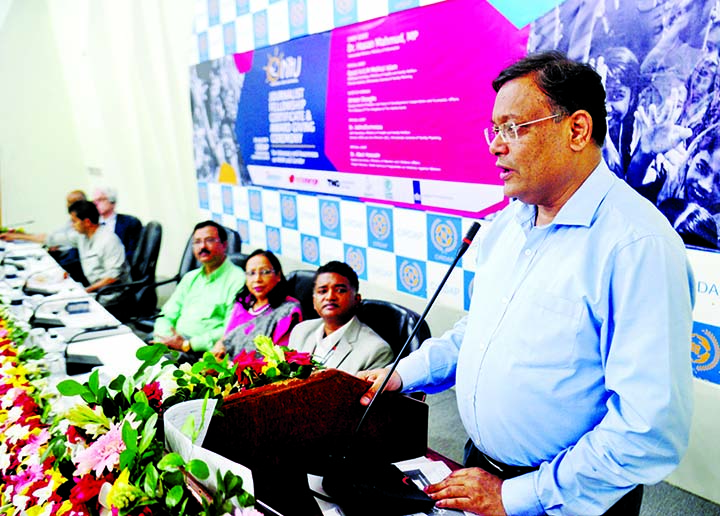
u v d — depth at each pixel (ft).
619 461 3.07
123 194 19.95
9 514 3.41
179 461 2.77
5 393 4.99
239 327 8.48
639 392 3.04
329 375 3.65
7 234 15.96
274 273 8.46
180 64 16.28
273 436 3.53
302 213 12.71
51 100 21.18
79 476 3.24
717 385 6.59
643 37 6.53
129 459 2.95
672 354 3.01
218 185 15.66
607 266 3.22
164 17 16.30
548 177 3.40
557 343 3.38
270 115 13.04
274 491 3.50
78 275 14.66
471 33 8.41
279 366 3.93
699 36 6.05
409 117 9.65
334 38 10.85
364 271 11.29
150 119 17.93
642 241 3.14
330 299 6.66
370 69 10.26
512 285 3.70
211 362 3.83
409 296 10.36
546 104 3.28
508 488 3.37
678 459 3.11
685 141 6.34
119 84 18.69
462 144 8.85
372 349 6.38
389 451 3.91
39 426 4.29
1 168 20.72
